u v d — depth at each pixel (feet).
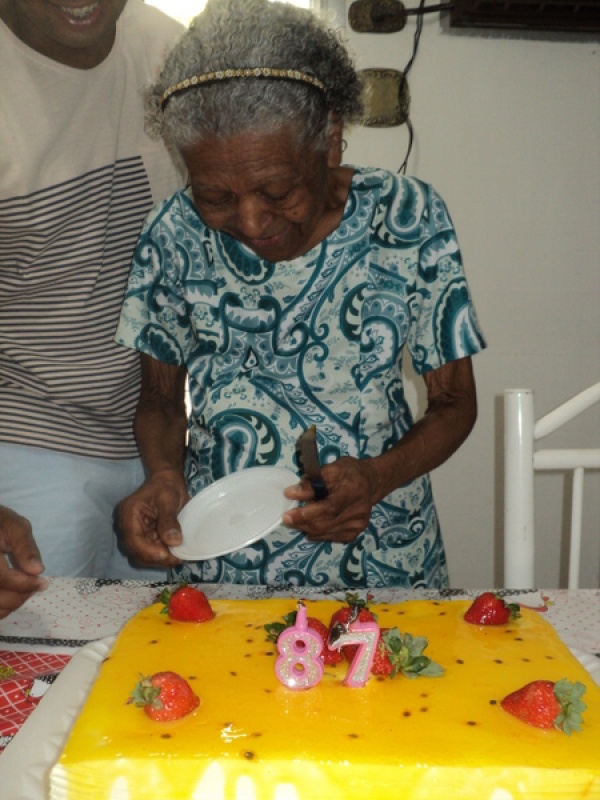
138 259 4.63
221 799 2.75
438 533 4.88
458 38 7.57
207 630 3.78
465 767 2.72
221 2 3.58
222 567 4.59
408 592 4.33
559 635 3.90
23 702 3.38
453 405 4.52
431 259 4.35
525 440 4.50
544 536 8.31
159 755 2.77
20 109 4.76
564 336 8.07
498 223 7.89
